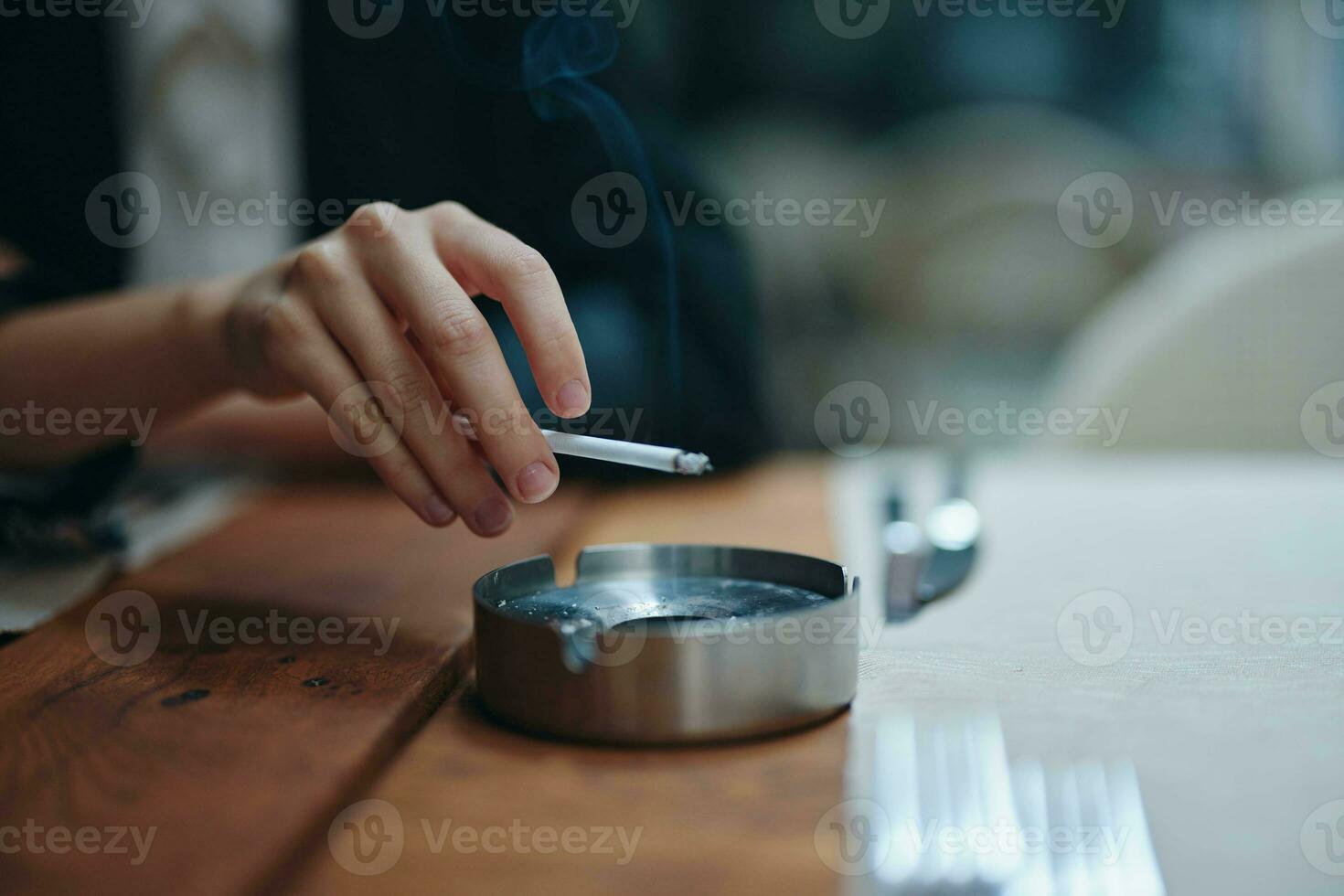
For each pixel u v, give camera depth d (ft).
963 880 1.11
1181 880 1.11
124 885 1.06
